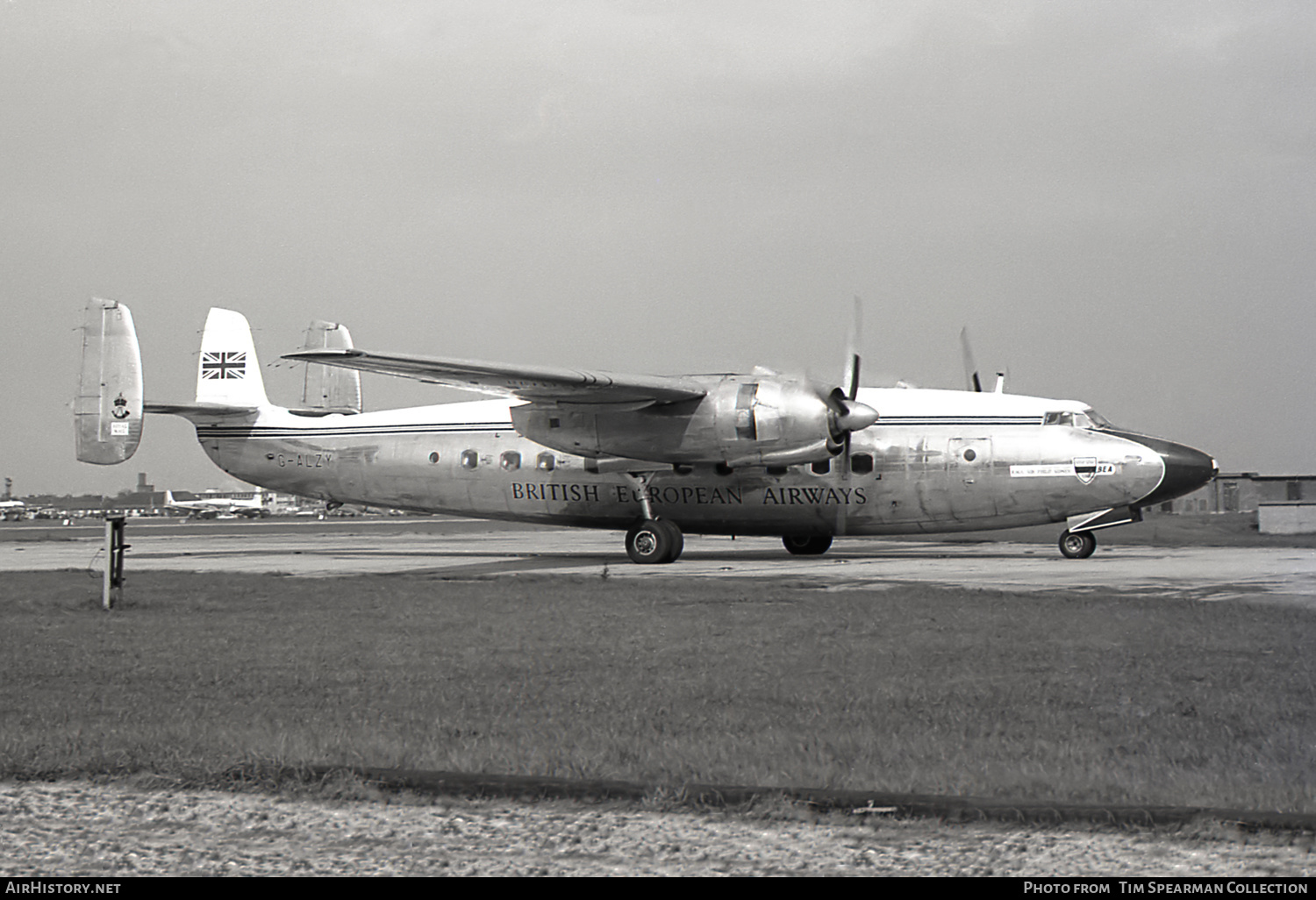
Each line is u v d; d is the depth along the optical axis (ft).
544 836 26.91
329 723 41.83
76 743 36.76
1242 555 139.85
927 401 128.67
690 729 40.45
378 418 149.28
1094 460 121.80
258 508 508.12
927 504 126.41
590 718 42.55
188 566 136.15
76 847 26.48
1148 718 41.50
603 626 70.13
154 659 58.75
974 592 86.22
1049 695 46.24
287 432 153.17
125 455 142.20
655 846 26.09
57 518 574.56
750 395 118.83
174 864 25.21
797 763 34.17
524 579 104.27
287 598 89.04
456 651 60.75
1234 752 36.09
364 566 132.87
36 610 82.53
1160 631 64.23
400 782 31.07
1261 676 50.19
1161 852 25.29
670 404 121.60
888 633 65.05
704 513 133.28
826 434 117.50
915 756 35.42
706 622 71.41
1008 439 124.26
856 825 27.35
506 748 36.50
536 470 139.33
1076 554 133.69
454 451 143.95
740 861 25.03
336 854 25.91
